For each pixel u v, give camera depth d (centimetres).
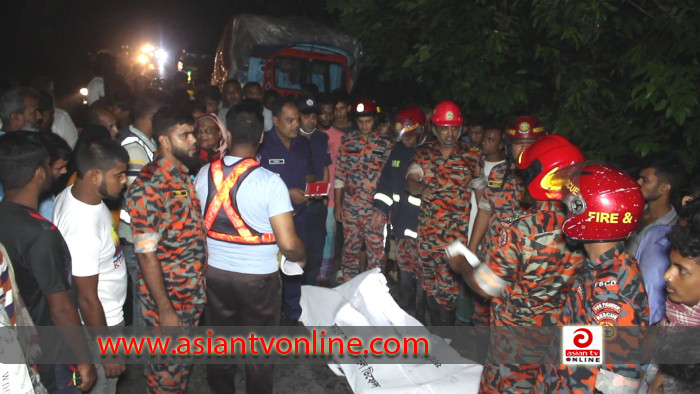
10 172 252
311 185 450
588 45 493
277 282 340
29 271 247
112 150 286
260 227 322
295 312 475
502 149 452
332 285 601
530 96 565
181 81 982
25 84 739
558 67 520
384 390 363
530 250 252
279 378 413
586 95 485
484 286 264
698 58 424
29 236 244
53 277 248
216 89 670
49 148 285
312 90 764
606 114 505
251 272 326
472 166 454
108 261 306
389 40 674
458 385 360
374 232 520
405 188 462
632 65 455
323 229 533
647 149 403
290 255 322
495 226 375
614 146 439
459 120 439
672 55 420
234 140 320
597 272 204
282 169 473
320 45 1223
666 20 415
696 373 186
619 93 495
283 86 1195
